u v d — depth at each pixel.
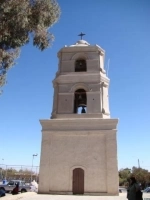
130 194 11.54
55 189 22.98
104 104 25.80
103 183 22.66
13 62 14.74
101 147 23.77
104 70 27.77
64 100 25.98
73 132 24.38
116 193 22.11
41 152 24.23
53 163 23.81
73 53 27.97
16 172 62.59
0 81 14.79
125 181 76.94
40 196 20.66
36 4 14.05
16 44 13.56
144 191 43.50
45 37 14.62
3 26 12.33
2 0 11.86
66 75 26.83
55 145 24.34
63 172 23.42
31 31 14.09
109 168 22.95
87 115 25.08
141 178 75.06
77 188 22.84
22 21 12.61
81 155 23.75
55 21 14.78
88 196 20.95
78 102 27.53
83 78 26.47
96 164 23.31
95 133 24.11
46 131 24.80
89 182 22.83
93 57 27.56
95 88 26.02
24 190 37.00
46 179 23.33
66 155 23.92
